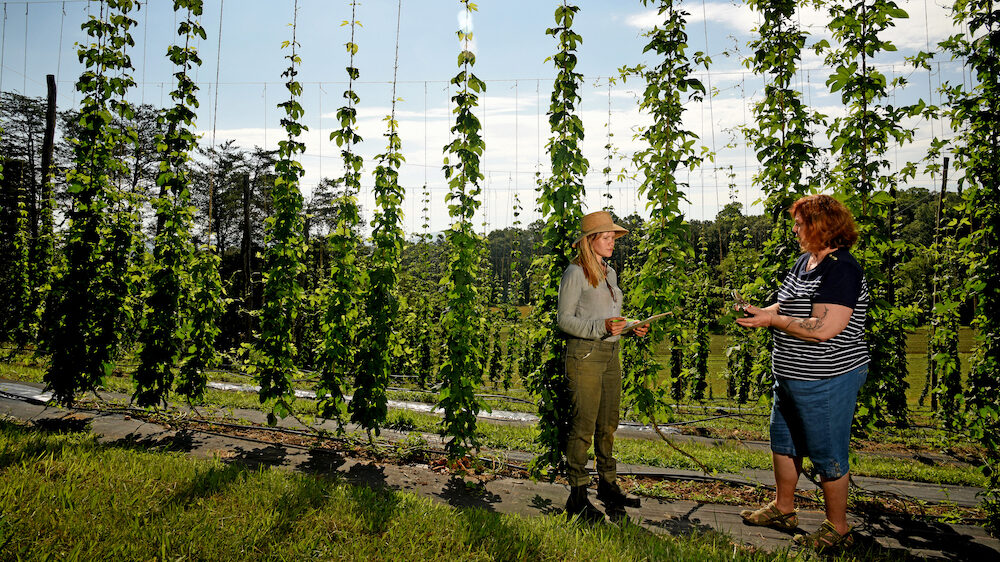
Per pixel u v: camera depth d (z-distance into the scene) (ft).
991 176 12.72
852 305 9.49
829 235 9.83
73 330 17.84
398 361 47.93
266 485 10.78
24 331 36.29
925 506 13.21
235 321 59.06
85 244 18.01
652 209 15.17
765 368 16.81
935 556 10.15
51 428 16.20
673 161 14.52
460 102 14.94
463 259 15.48
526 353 44.78
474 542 8.97
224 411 21.52
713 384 61.57
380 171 16.98
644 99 14.80
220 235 104.12
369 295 17.25
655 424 15.33
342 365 17.78
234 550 7.98
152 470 11.07
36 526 8.04
